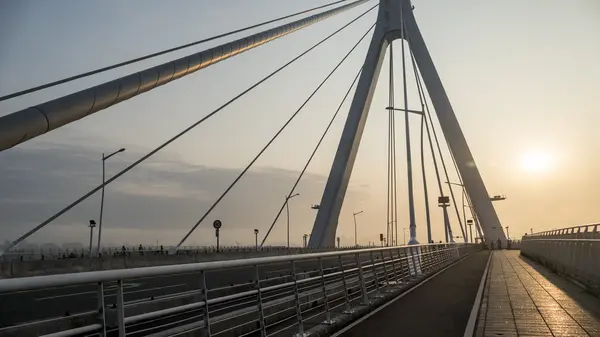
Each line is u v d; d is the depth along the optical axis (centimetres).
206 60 2166
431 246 2736
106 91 1571
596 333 851
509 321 981
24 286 340
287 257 844
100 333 429
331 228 5028
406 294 1525
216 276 1908
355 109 5409
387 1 5959
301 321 866
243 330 919
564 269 1852
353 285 1333
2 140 1218
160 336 543
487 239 6178
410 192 4278
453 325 966
